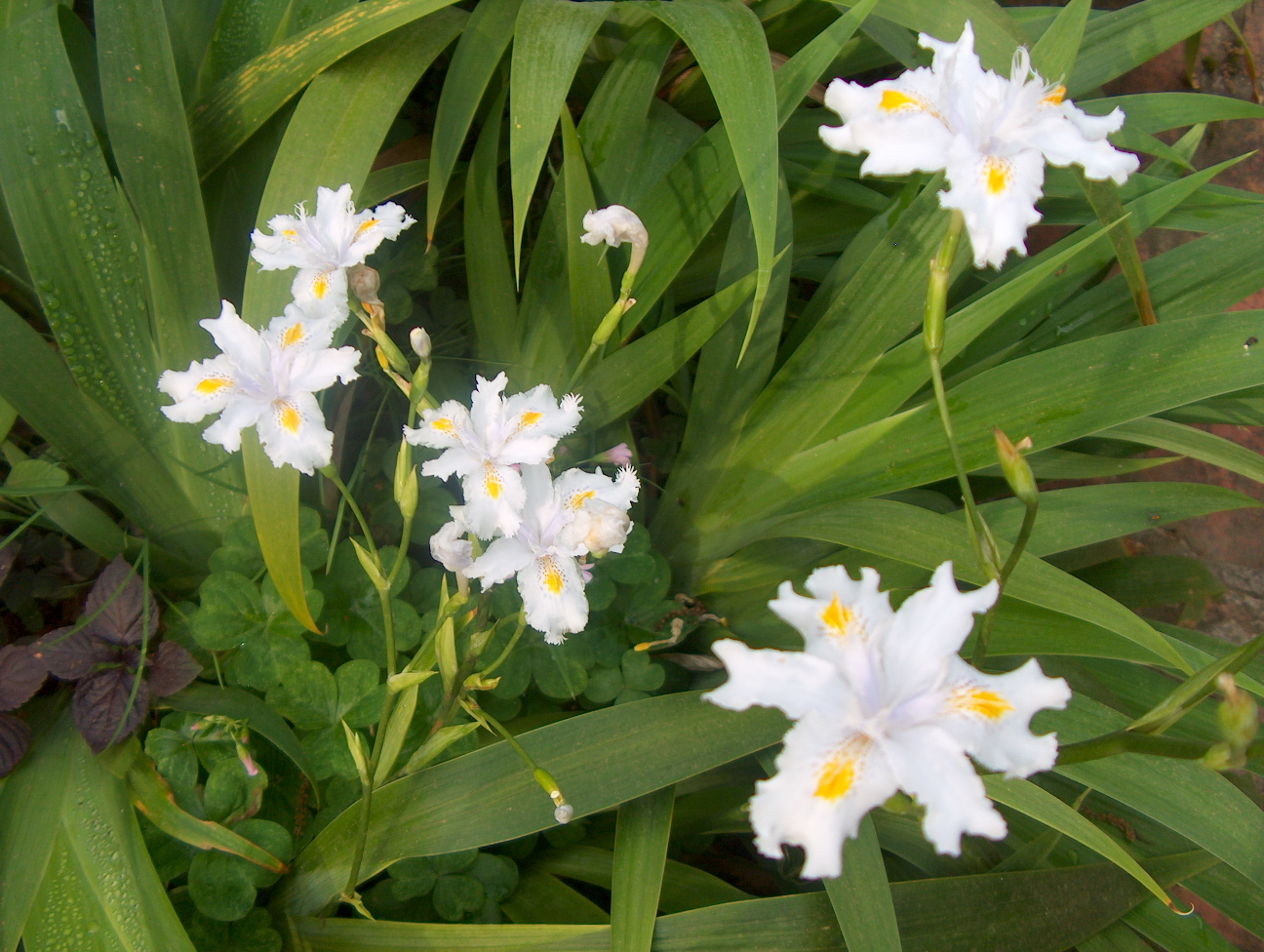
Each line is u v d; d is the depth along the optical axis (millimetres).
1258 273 368
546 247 385
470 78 356
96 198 340
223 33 390
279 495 316
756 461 381
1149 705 362
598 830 375
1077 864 360
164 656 335
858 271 363
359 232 306
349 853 316
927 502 409
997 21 371
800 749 227
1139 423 376
